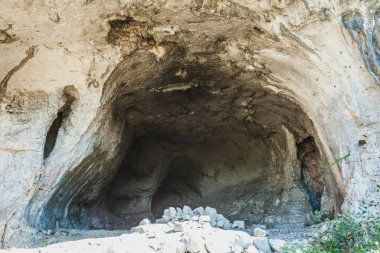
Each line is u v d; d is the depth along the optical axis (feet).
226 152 31.86
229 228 20.98
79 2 18.34
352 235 14.25
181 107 26.73
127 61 21.71
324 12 17.08
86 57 20.88
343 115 17.70
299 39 18.29
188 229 16.38
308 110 21.02
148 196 32.96
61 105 21.26
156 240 15.06
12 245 18.40
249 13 18.92
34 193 19.94
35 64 20.59
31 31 19.30
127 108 25.96
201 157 32.94
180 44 21.34
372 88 17.07
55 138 21.48
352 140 17.35
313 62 18.51
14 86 20.83
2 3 17.72
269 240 15.12
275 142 28.53
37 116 20.71
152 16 19.60
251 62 21.72
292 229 22.34
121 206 32.32
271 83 22.63
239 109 26.68
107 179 27.50
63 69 20.94
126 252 13.91
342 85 17.70
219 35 20.74
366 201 16.35
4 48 19.75
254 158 30.58
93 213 28.55
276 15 18.28
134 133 29.01
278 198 27.27
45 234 19.77
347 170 17.43
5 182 19.34
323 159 21.31
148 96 25.32
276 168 28.76
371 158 16.76
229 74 23.27
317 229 19.13
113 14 19.29
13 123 20.34
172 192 34.83
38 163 20.11
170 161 33.17
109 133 24.09
